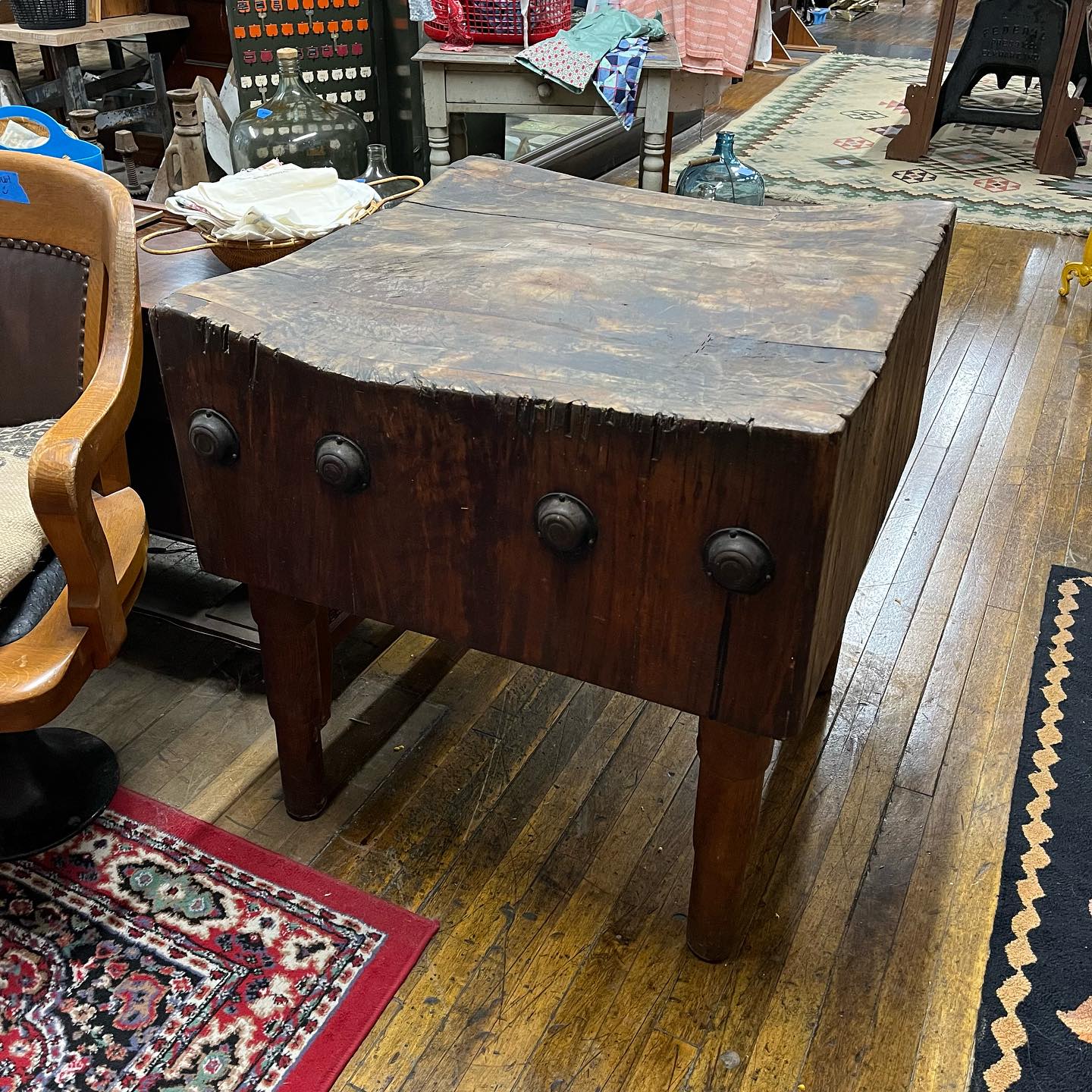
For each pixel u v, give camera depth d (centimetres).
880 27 870
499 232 155
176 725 180
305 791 159
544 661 123
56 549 119
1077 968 140
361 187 181
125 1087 125
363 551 126
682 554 107
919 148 512
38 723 119
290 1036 130
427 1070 128
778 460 98
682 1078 127
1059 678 193
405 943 142
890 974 140
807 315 126
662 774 173
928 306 146
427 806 166
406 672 195
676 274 139
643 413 101
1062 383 303
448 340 120
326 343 119
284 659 145
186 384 125
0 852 154
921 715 185
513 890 151
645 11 312
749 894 151
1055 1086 126
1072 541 233
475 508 116
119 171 391
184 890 149
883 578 221
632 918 148
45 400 153
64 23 344
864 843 160
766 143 544
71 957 139
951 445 271
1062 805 166
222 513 133
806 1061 129
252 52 281
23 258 148
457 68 303
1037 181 482
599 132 480
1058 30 475
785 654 108
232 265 171
